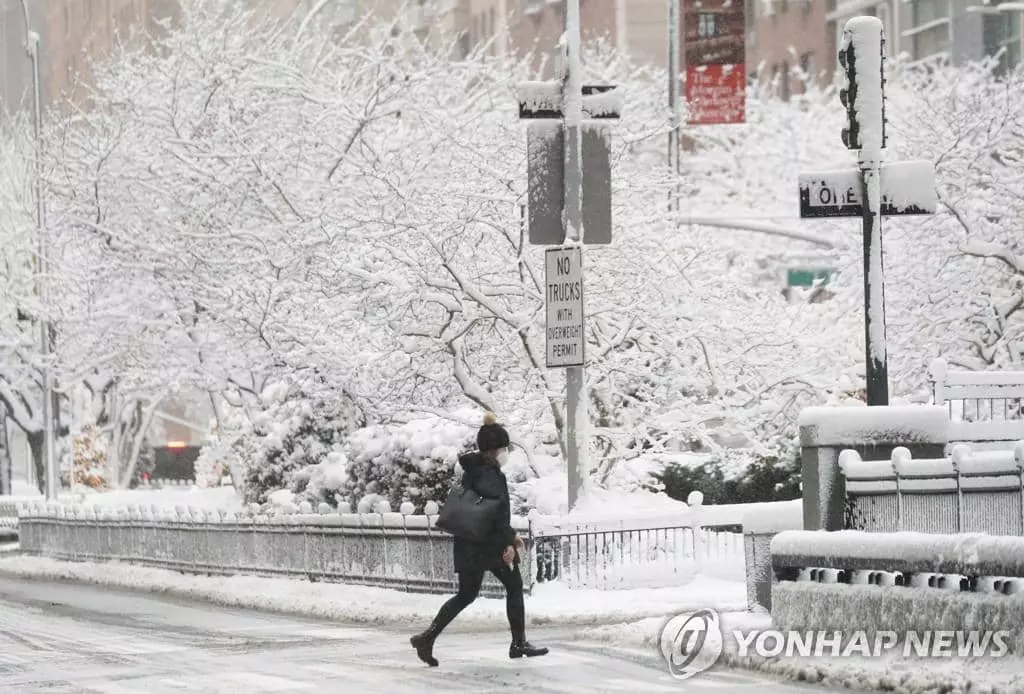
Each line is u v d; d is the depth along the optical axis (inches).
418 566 2667.3
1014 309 3917.3
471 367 3309.5
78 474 6658.5
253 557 3189.0
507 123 3582.7
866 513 1765.5
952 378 2071.9
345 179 3474.4
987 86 4409.5
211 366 4357.8
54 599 2940.5
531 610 2326.5
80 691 1584.6
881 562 1574.8
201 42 4165.8
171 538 3563.0
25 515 4532.5
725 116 4820.4
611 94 2559.1
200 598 2908.5
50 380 5305.1
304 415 4067.4
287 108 3907.5
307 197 3698.3
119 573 3503.9
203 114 3981.3
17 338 5816.9
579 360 2491.4
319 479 3585.1
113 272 4094.5
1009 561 1441.9
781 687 1514.5
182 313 4227.4
